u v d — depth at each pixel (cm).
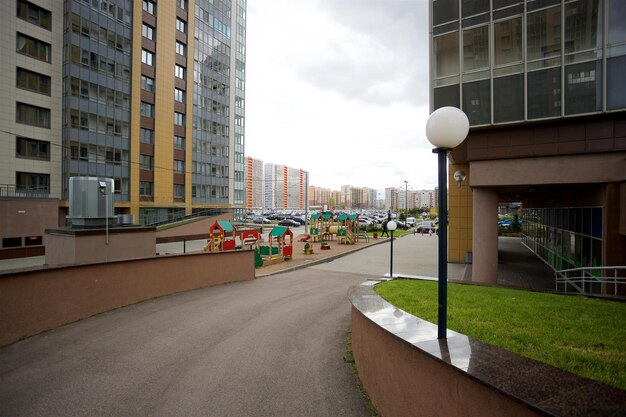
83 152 3803
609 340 444
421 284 957
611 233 1218
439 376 305
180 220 4200
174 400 466
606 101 1207
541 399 220
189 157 5075
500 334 466
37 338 691
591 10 1232
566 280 1298
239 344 686
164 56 4638
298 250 2741
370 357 470
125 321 818
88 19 3850
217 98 5650
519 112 1338
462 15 1456
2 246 2611
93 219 1619
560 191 1764
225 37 5834
